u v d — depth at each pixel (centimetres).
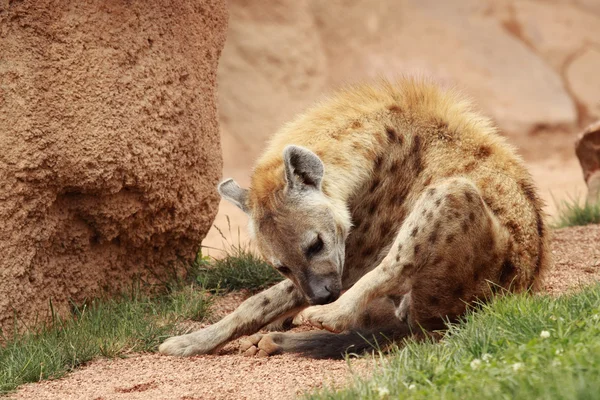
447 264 953
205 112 1272
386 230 1022
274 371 916
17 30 1066
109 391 890
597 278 1166
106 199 1151
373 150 1006
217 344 1023
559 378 652
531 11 4122
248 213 1020
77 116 1099
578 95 3847
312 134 1026
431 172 1011
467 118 1058
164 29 1190
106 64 1120
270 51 3597
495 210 985
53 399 876
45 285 1117
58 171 1097
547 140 3603
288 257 968
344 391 749
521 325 838
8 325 1059
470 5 4050
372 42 3831
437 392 704
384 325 1050
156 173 1184
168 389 877
